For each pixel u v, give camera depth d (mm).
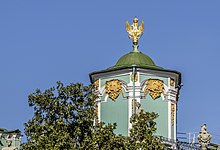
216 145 80688
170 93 85250
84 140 63906
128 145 64000
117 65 86312
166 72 85375
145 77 84750
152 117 65562
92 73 86125
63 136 63094
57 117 65000
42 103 65125
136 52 87562
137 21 89312
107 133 64438
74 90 65438
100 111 84750
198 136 79312
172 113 85000
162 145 65000
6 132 83000
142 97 84062
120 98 84250
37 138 64188
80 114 65000
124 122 83188
